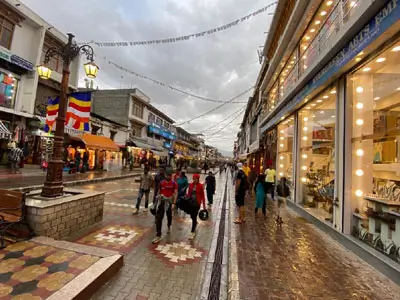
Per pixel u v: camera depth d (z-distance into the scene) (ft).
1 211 14.37
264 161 58.29
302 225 22.91
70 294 9.08
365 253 14.69
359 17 14.84
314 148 28.19
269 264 13.74
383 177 17.17
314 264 13.99
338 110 20.42
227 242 18.13
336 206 19.53
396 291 11.19
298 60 31.53
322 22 26.50
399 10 11.97
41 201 16.17
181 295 10.75
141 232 19.21
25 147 50.93
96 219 20.61
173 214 26.89
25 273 10.62
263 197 27.35
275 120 42.19
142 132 110.32
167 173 19.48
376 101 17.89
